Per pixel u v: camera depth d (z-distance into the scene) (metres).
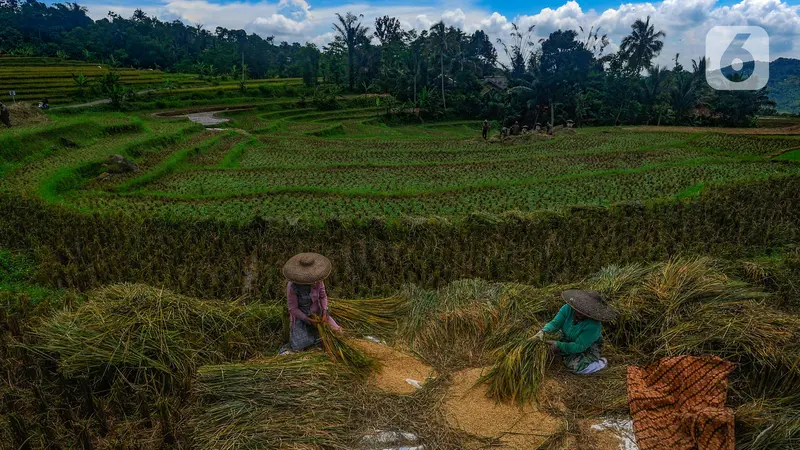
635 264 6.97
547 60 49.62
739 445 3.78
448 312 5.56
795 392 4.29
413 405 4.32
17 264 8.77
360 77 69.75
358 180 17.66
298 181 17.31
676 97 50.22
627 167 19.98
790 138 27.81
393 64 66.12
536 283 7.88
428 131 50.69
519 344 4.82
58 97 46.38
